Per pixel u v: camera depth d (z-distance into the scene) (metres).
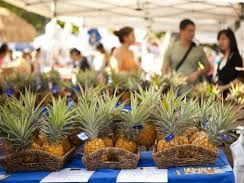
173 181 2.50
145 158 2.97
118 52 7.46
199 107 3.09
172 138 2.76
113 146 2.83
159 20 10.31
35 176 2.62
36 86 5.90
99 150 2.72
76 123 2.88
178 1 7.42
